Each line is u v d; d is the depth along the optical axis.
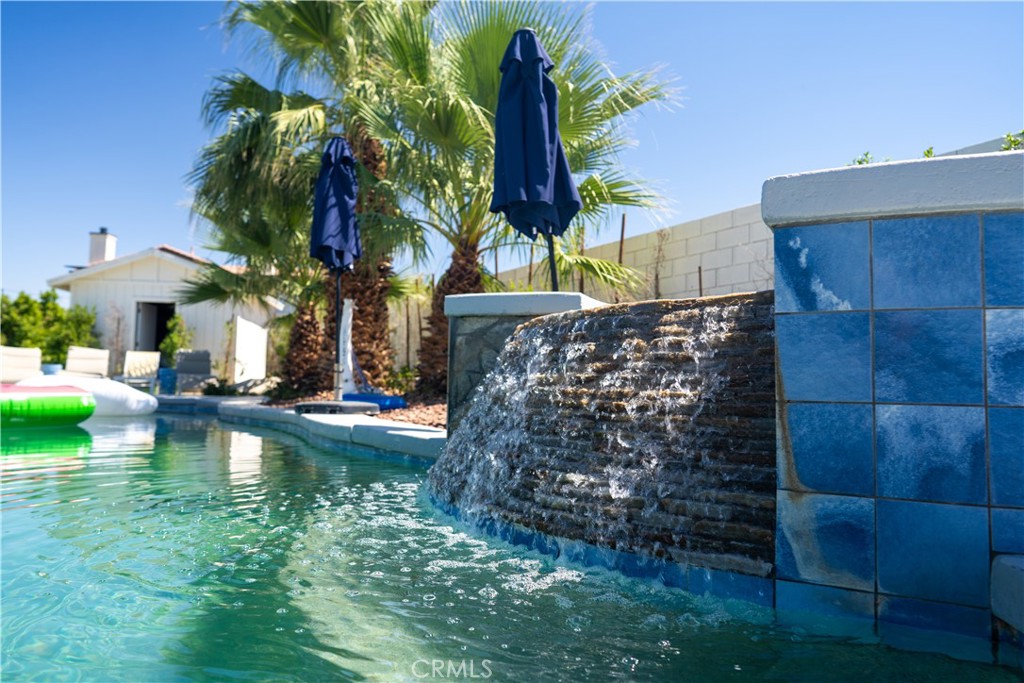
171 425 8.87
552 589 2.23
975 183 1.78
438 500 3.66
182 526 3.12
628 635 1.83
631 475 2.49
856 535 1.87
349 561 2.56
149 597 2.13
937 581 1.75
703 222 7.87
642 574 2.30
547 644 1.76
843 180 1.94
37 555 2.59
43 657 1.65
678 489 2.32
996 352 1.75
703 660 1.66
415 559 2.60
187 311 19.73
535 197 5.06
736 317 2.54
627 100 7.89
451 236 8.69
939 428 1.79
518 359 3.70
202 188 10.99
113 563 2.50
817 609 1.90
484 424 3.67
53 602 2.07
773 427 2.21
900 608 1.79
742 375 2.38
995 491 1.71
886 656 1.68
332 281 10.49
